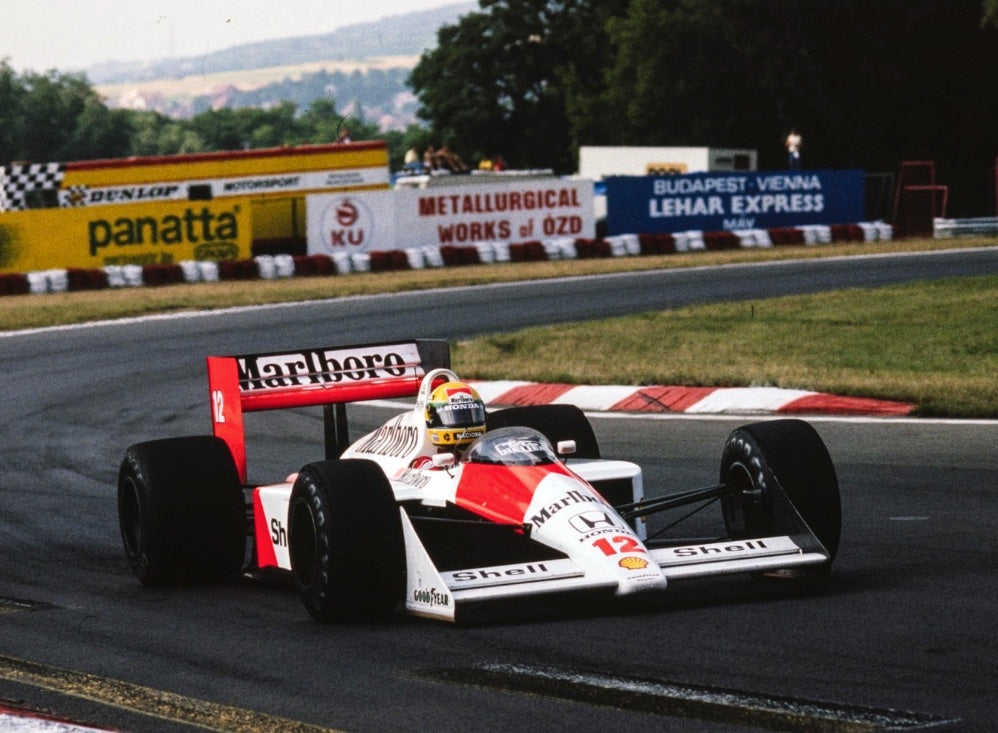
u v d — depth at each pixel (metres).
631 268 117.75
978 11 188.75
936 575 29.31
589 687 21.83
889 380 57.44
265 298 104.06
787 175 139.12
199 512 32.09
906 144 198.50
